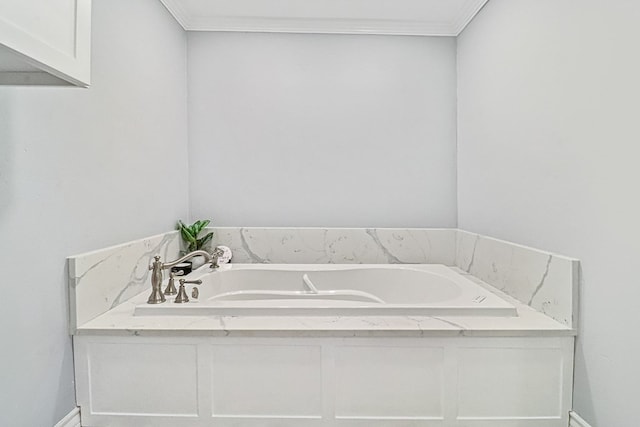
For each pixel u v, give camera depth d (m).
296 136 2.85
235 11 2.63
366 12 2.64
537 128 1.82
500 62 2.18
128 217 2.00
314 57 2.84
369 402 1.58
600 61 1.41
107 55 1.80
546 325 1.59
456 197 2.85
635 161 1.26
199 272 2.47
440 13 2.64
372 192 2.87
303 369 1.58
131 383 1.59
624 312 1.30
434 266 2.74
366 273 2.67
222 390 1.59
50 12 0.93
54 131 1.45
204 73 2.82
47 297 1.42
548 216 1.74
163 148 2.43
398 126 2.86
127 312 1.76
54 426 1.45
